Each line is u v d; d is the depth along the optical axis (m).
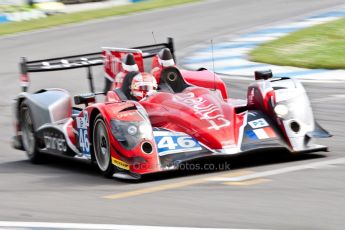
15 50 75.00
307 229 19.47
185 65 60.22
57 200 24.72
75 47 73.81
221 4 98.69
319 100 44.03
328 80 50.59
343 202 22.03
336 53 59.16
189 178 26.66
